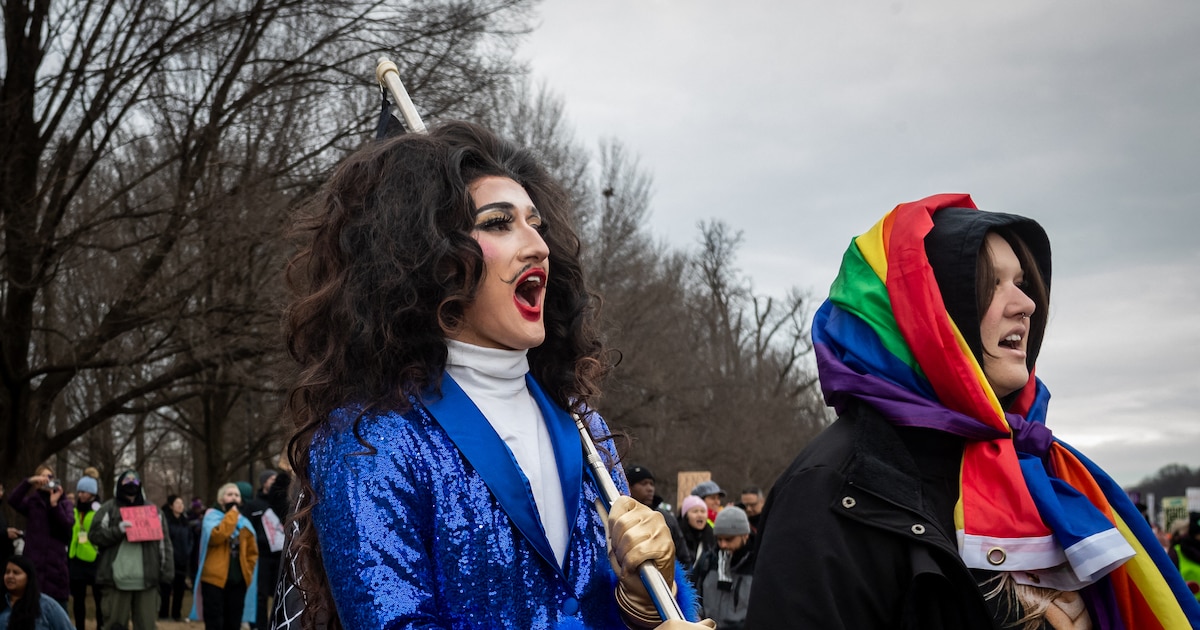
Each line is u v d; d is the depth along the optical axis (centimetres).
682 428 2905
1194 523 1001
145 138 1464
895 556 228
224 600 1082
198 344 1404
